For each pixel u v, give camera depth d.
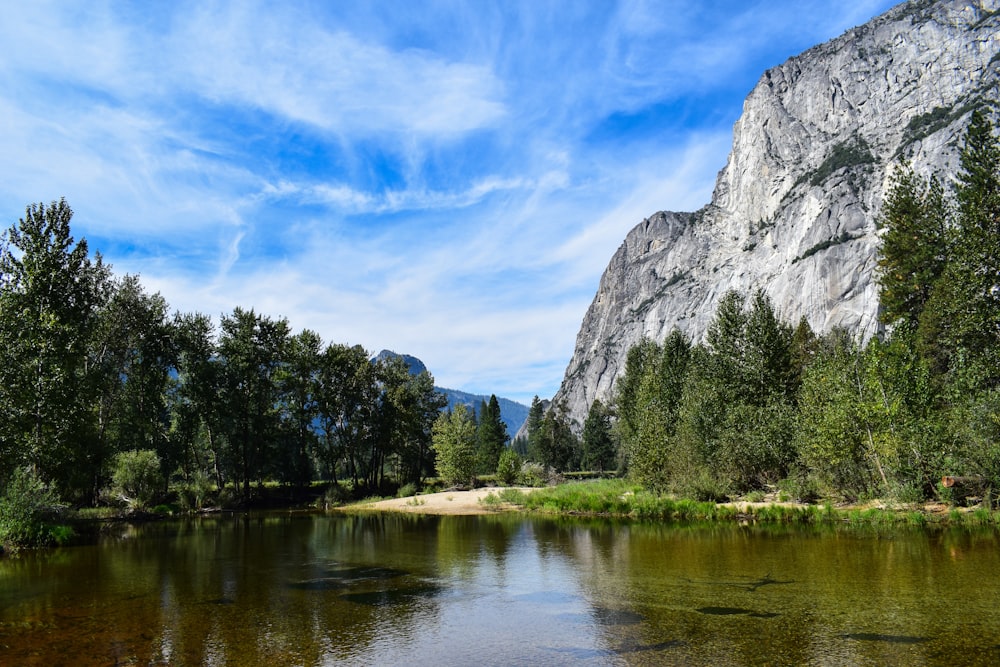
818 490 29.53
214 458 55.81
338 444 62.03
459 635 9.68
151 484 40.75
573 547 19.78
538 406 154.00
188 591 13.57
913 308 45.22
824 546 17.69
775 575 13.70
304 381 58.81
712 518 27.61
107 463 40.69
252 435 53.22
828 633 9.09
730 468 33.75
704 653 8.34
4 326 27.23
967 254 35.25
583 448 113.19
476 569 16.17
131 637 9.73
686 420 36.88
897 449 25.92
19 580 15.27
